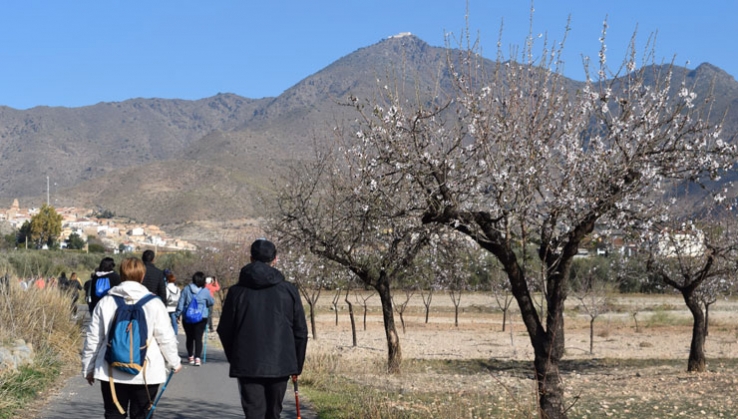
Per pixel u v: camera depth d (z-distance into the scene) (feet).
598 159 27.89
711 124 29.22
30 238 357.82
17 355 42.47
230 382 44.57
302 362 24.63
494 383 53.11
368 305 166.40
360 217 48.16
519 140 28.40
